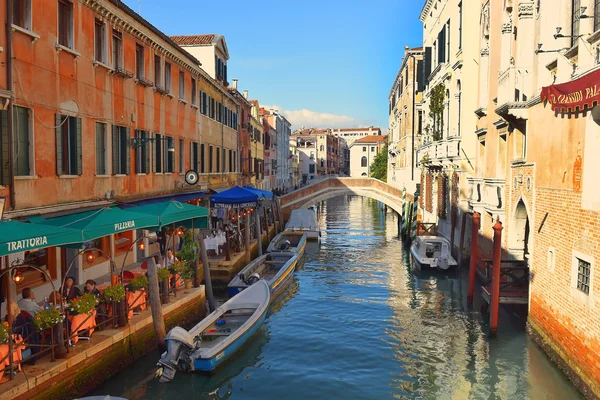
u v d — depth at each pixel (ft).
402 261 79.00
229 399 30.12
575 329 28.81
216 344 33.76
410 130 117.60
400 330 42.98
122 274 33.83
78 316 28.04
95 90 41.04
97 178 41.52
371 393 31.01
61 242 26.22
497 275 38.17
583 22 29.30
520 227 44.19
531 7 38.78
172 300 37.99
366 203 229.86
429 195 91.09
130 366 31.17
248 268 55.62
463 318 45.73
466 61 61.98
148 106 52.70
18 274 29.66
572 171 29.76
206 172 77.30
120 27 45.55
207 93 77.30
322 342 40.09
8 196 30.07
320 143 338.13
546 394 29.71
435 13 83.71
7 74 29.89
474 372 33.30
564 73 30.89
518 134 43.29
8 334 22.89
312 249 91.76
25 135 32.35
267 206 105.19
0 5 29.37
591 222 26.99
